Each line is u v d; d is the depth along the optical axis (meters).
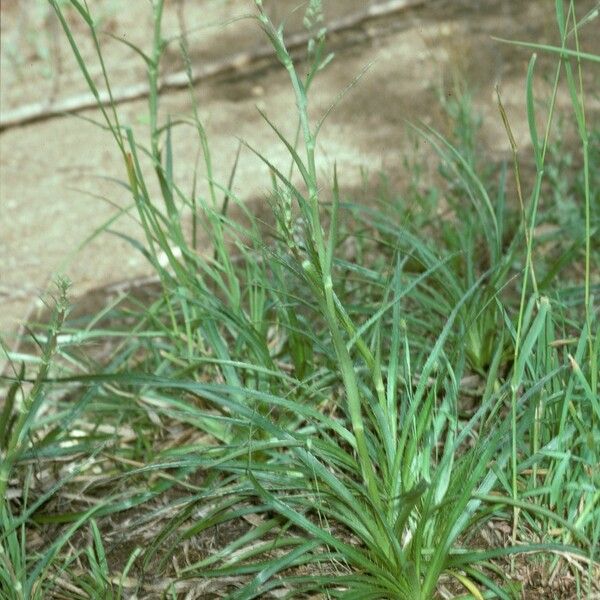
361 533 2.47
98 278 4.54
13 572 2.46
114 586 2.64
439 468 2.39
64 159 5.59
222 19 6.82
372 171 5.04
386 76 5.97
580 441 2.54
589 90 5.45
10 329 4.21
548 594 2.47
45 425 3.37
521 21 6.37
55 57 6.35
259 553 2.68
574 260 3.97
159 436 3.22
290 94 5.95
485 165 4.85
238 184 5.09
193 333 3.42
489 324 3.22
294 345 3.04
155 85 3.21
